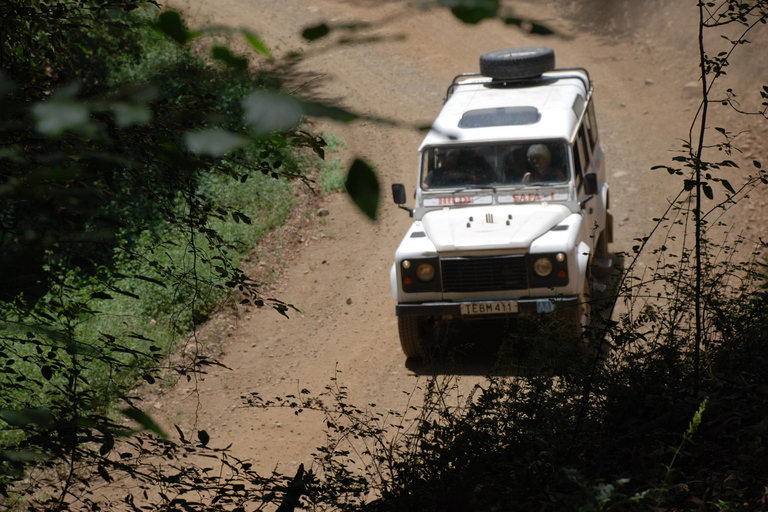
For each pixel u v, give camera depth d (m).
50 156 4.80
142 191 12.34
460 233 30.55
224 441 28.09
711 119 58.72
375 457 19.56
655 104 63.75
